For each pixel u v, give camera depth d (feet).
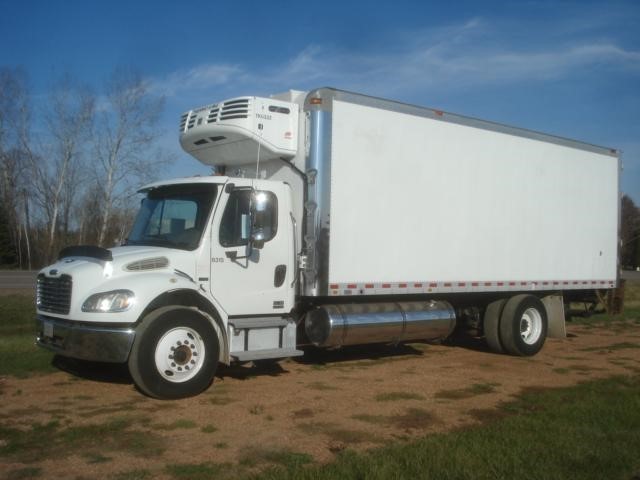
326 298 31.14
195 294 25.71
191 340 24.88
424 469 16.90
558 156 40.29
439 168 33.68
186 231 27.17
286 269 28.76
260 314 28.02
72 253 26.84
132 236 28.94
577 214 41.50
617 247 44.70
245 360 26.58
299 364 32.63
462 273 34.73
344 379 29.27
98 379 27.61
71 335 24.16
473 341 42.98
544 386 28.89
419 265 32.73
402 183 32.04
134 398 24.50
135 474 16.65
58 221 145.59
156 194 29.19
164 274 25.13
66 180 144.66
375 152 30.96
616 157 44.55
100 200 131.23
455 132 34.50
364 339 31.17
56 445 18.92
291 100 30.27
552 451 18.65
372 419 22.62
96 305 23.72
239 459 18.08
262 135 28.94
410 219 32.35
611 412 23.26
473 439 19.54
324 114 29.19
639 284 116.88
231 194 27.37
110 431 20.33
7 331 40.50
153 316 24.08
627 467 17.72
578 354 38.29
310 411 23.43
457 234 34.47
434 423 22.38
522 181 37.99
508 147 37.22
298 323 30.94
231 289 27.04
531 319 37.96
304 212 29.32
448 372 31.78
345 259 29.84
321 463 17.80
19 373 28.40
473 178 35.32
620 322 55.88
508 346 36.88
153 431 20.48
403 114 32.17
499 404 25.26
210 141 31.01
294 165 29.78
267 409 23.53
